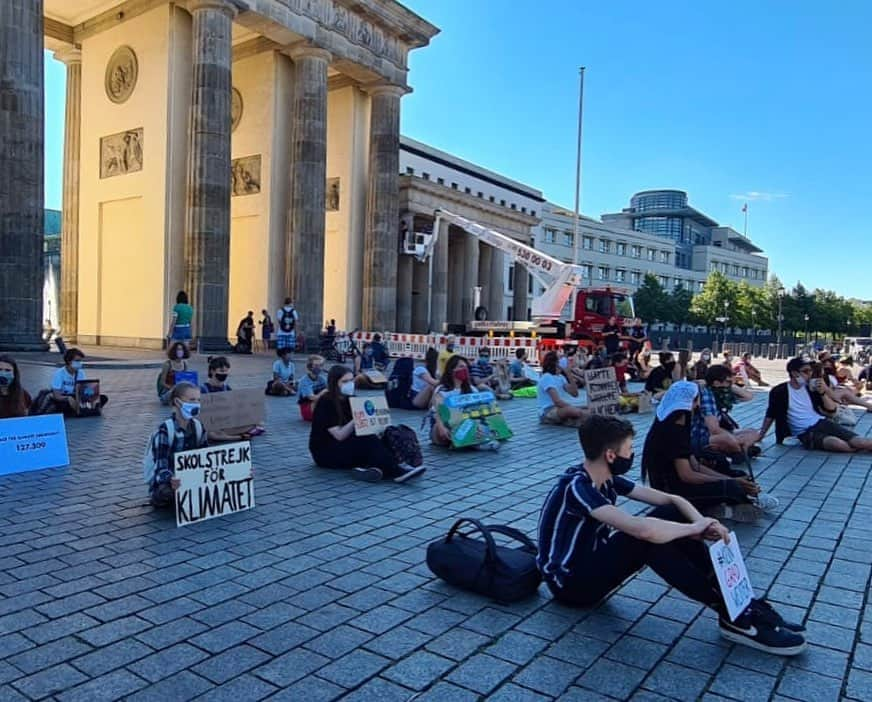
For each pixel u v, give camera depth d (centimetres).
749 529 639
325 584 476
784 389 1060
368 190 3731
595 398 1333
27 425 805
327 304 3781
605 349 2683
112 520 612
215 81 2652
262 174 3284
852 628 426
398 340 3131
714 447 804
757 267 15050
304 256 3166
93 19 3062
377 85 3641
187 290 2673
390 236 3678
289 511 658
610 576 424
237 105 3391
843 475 886
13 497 685
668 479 654
